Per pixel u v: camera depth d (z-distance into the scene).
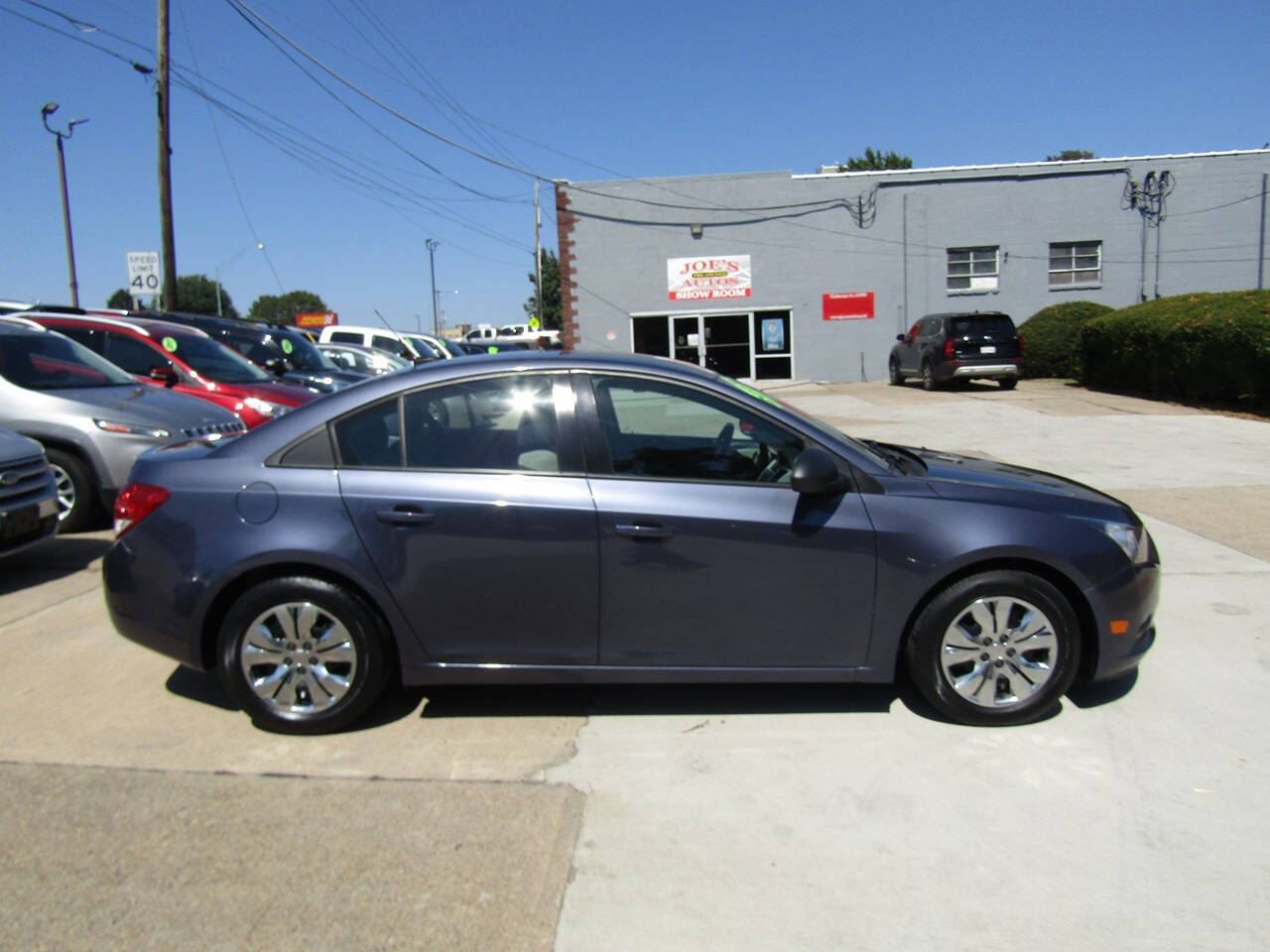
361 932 2.90
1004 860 3.25
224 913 2.99
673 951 2.82
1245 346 14.95
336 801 3.63
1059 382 22.23
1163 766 3.88
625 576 4.05
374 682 4.15
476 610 4.09
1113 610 4.15
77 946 2.84
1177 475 10.05
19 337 8.45
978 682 4.16
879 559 4.07
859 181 25.77
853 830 3.43
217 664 4.20
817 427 4.25
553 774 3.83
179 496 4.15
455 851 3.31
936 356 21.06
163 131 18.86
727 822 3.49
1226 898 3.04
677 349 26.61
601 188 26.14
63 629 5.59
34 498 6.64
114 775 3.83
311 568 4.10
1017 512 4.13
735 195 25.97
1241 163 25.00
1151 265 25.53
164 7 18.61
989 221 25.70
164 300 19.59
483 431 4.18
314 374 14.45
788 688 4.67
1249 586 6.24
